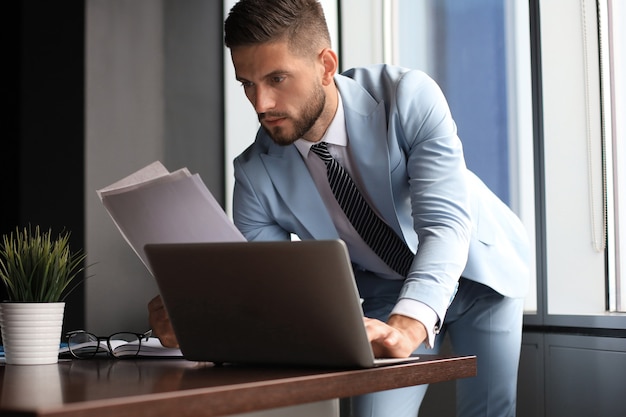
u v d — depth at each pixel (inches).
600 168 110.0
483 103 125.3
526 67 120.7
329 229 74.9
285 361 46.8
